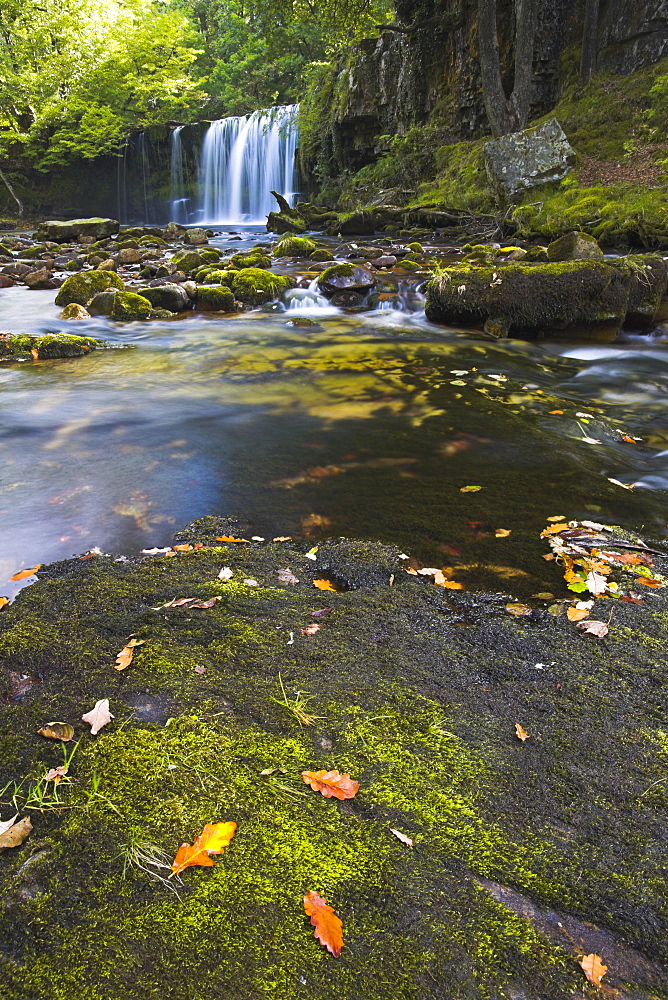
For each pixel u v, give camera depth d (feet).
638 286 22.77
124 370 20.08
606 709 5.99
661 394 18.04
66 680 6.31
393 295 29.94
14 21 100.63
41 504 11.01
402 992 3.56
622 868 4.41
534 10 54.13
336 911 3.99
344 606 7.77
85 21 104.88
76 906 4.01
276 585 8.28
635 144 49.93
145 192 108.68
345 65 80.53
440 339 23.70
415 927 3.92
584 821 4.78
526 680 6.42
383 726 5.69
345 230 61.11
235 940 3.80
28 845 4.46
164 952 3.73
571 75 60.90
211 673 6.41
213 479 12.07
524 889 4.23
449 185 60.80
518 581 8.51
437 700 6.08
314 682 6.30
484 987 3.62
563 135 51.31
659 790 5.06
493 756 5.38
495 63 55.16
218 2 130.52
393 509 10.80
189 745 5.38
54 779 5.03
